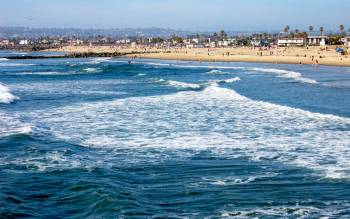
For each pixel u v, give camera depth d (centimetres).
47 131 2522
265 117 3025
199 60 13088
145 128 2642
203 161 1914
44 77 7044
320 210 1354
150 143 2252
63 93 4572
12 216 1259
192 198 1455
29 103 3747
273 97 4222
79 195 1445
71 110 3353
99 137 2391
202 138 2366
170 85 5475
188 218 1282
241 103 3722
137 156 2002
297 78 6394
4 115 3031
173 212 1329
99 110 3356
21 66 10456
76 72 8319
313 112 3294
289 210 1352
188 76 7200
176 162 1900
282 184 1595
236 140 2319
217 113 3206
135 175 1709
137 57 15650
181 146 2188
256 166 1831
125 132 2525
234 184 1600
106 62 12262
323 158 1942
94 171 1728
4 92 4241
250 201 1429
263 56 13125
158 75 7444
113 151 2091
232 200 1438
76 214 1300
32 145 2130
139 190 1525
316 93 4512
